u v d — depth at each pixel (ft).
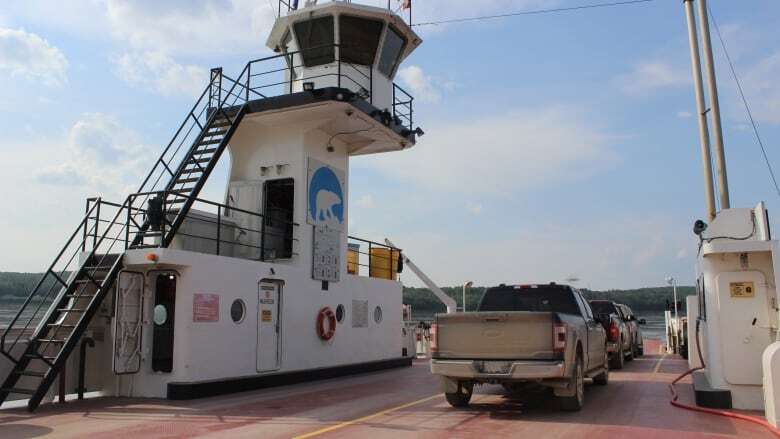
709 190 49.85
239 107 52.95
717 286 34.50
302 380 50.16
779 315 32.63
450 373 32.65
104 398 40.04
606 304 66.44
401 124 59.62
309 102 50.37
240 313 44.83
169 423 30.96
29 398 37.91
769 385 28.86
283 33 60.54
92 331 41.83
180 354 39.88
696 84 51.42
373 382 50.75
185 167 47.39
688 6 52.13
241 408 35.94
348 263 63.57
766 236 33.88
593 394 41.27
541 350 31.68
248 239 53.47
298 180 53.31
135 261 39.40
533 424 30.07
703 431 28.02
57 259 38.65
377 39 58.65
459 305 115.96
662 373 56.34
